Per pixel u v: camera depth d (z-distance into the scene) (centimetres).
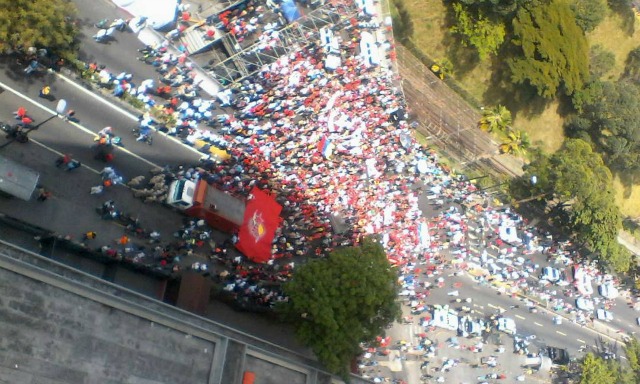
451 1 8462
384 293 5722
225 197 5919
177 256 5659
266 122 6556
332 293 5525
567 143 9200
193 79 6078
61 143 5253
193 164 6009
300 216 6681
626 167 10194
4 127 4959
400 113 7588
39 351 3812
